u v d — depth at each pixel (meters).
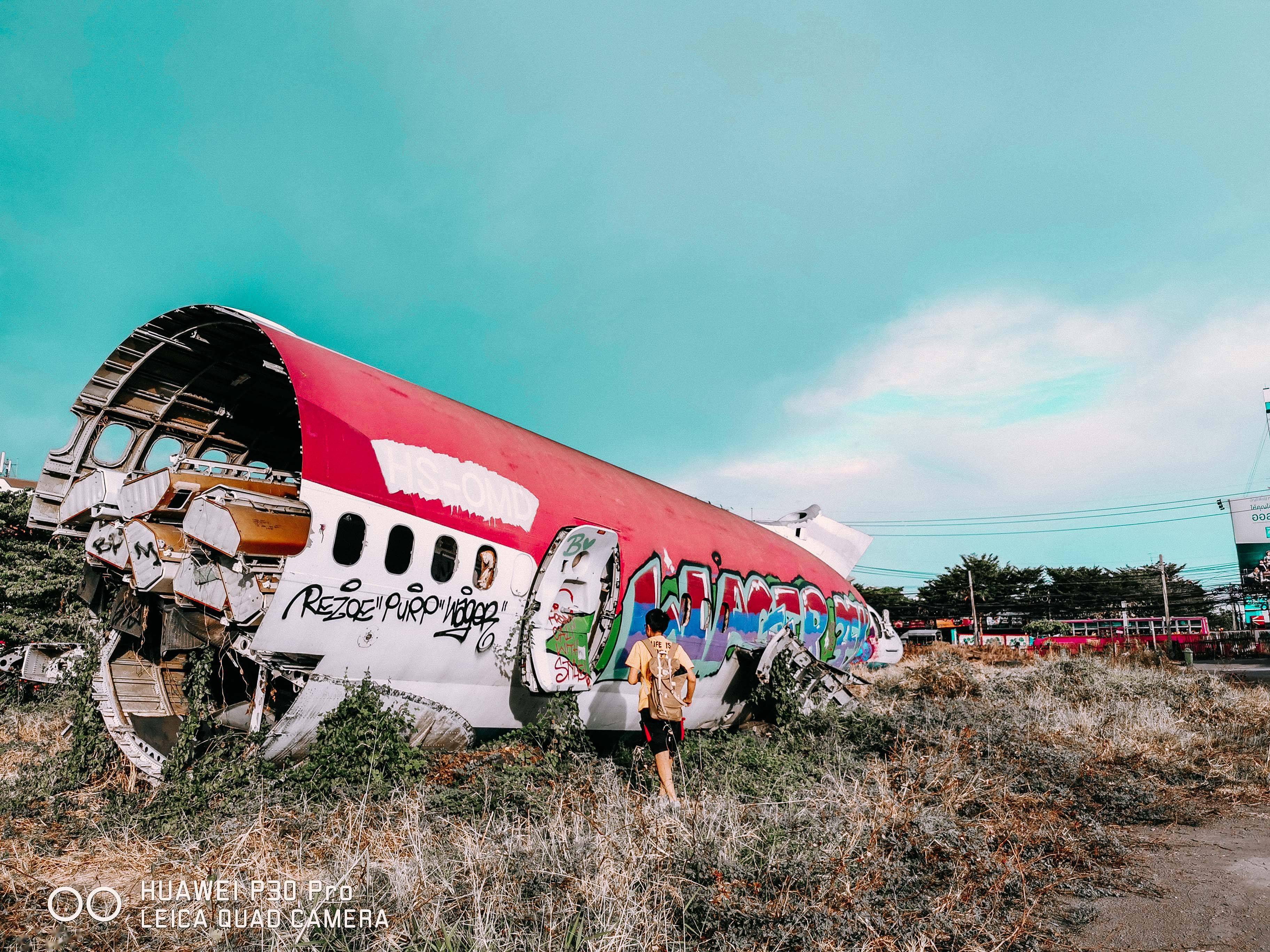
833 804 6.09
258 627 6.29
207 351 8.48
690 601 11.17
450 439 8.26
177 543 7.19
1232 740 11.45
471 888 4.46
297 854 5.34
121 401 8.65
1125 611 61.50
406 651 7.17
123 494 7.71
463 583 7.66
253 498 6.79
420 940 3.94
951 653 36.56
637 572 10.06
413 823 5.72
